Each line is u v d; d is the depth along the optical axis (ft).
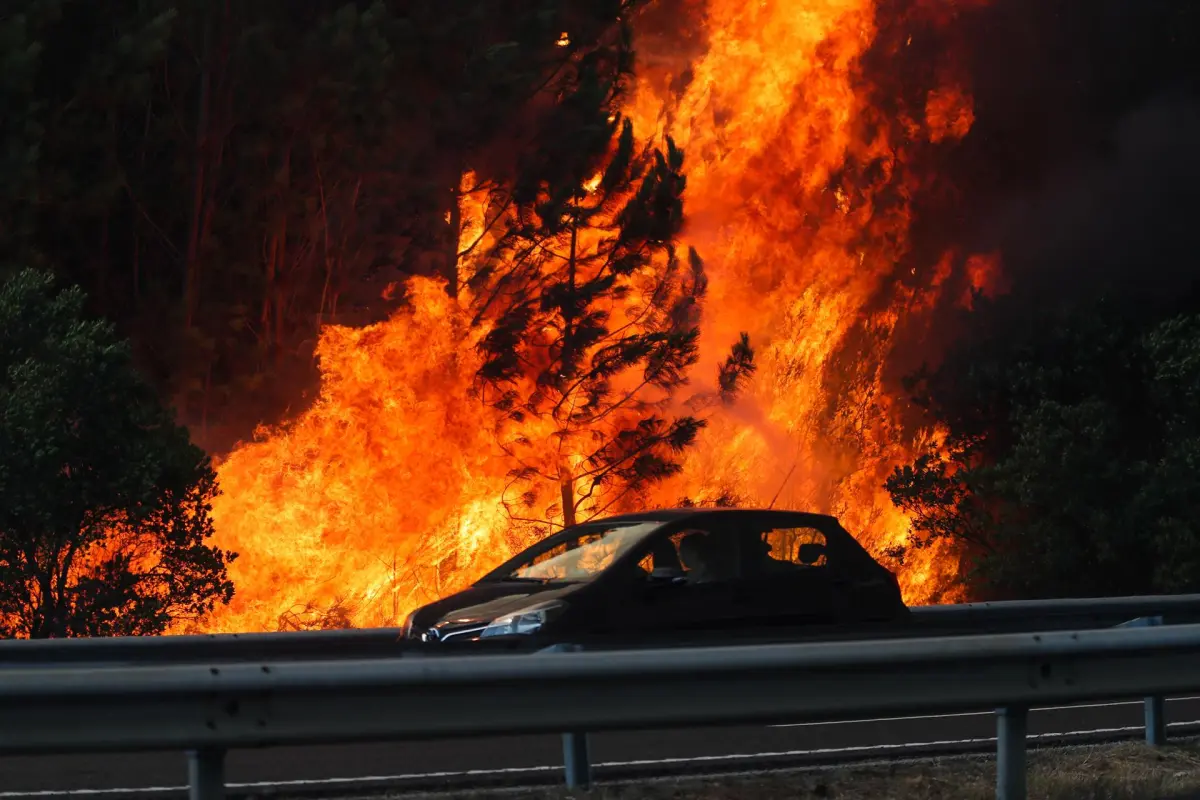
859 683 19.84
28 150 61.98
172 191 75.41
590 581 31.19
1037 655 20.75
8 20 64.39
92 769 25.63
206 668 16.98
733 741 29.60
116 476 48.47
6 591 47.70
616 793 22.35
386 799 21.98
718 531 33.40
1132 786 22.70
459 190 82.38
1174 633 21.95
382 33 75.41
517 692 18.30
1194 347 83.30
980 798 21.59
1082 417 81.25
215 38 74.23
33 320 50.44
